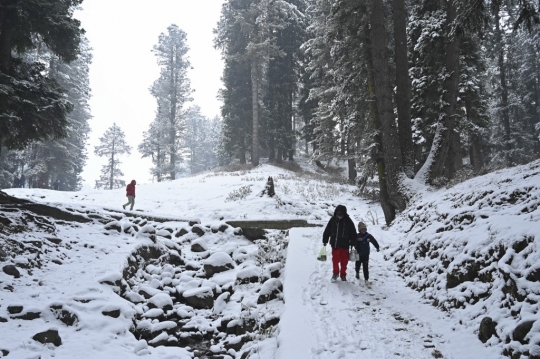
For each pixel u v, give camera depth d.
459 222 7.89
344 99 17.48
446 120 13.84
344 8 15.05
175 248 11.77
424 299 6.92
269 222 14.88
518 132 34.47
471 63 19.59
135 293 8.16
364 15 15.09
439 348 4.98
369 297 7.14
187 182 28.06
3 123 11.46
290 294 7.31
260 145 40.91
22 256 7.73
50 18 12.44
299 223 14.85
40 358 5.13
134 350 6.06
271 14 38.22
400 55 14.77
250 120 40.28
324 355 4.94
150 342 6.70
